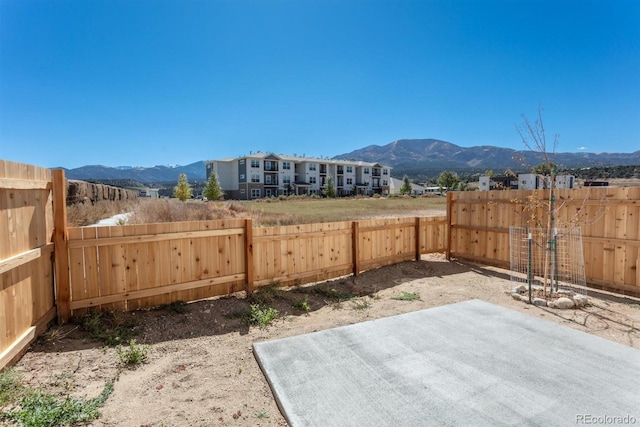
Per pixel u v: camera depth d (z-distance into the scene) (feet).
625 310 14.30
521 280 19.67
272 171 199.11
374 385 8.33
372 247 21.31
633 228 16.08
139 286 13.47
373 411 7.25
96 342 11.02
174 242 14.16
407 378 8.64
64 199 12.06
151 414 7.35
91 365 9.55
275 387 8.29
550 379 8.48
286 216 64.03
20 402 7.43
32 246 10.41
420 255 24.17
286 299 15.93
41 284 10.99
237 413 7.45
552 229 16.92
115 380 8.85
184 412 7.47
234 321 13.28
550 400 7.57
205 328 12.58
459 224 24.58
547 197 19.20
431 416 7.04
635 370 8.92
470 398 7.70
